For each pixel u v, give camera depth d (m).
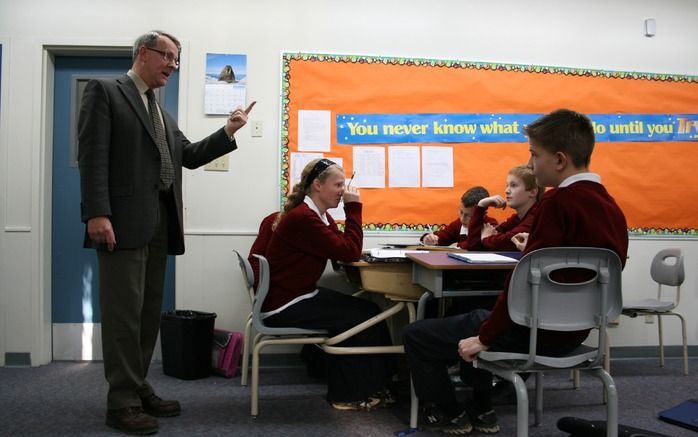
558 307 1.37
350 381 2.17
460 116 3.12
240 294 2.96
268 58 3.01
